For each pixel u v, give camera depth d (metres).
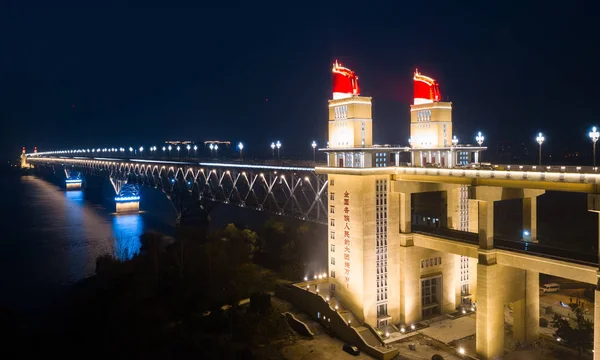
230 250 141.12
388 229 98.75
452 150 113.06
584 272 71.75
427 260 102.88
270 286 124.38
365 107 100.38
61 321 114.62
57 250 183.00
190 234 199.38
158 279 127.12
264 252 155.12
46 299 130.38
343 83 103.44
